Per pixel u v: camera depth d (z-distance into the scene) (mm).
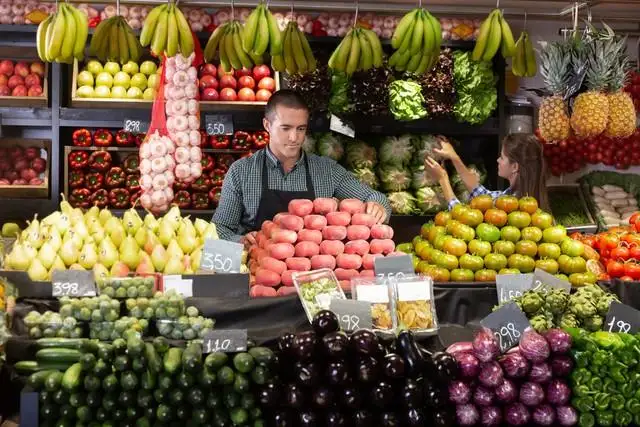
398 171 6398
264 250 3732
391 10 6203
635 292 3766
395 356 3090
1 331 3158
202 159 6281
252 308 3393
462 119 6223
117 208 6266
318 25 6219
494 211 3951
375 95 6070
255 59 4812
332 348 3025
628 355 3256
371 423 3109
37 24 6043
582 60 4910
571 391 3275
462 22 6270
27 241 3572
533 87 6734
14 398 3387
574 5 5383
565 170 6754
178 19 4449
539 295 3475
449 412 3184
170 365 2998
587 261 4023
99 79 6109
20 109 5977
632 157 6684
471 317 3695
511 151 5156
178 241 3725
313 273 3498
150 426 3068
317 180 4855
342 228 3656
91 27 6062
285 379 3176
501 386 3215
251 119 6152
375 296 3439
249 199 4793
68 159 6223
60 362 3123
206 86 6156
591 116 4863
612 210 6586
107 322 3162
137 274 3486
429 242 4125
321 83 5996
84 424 3070
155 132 4902
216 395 3066
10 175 6320
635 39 6746
